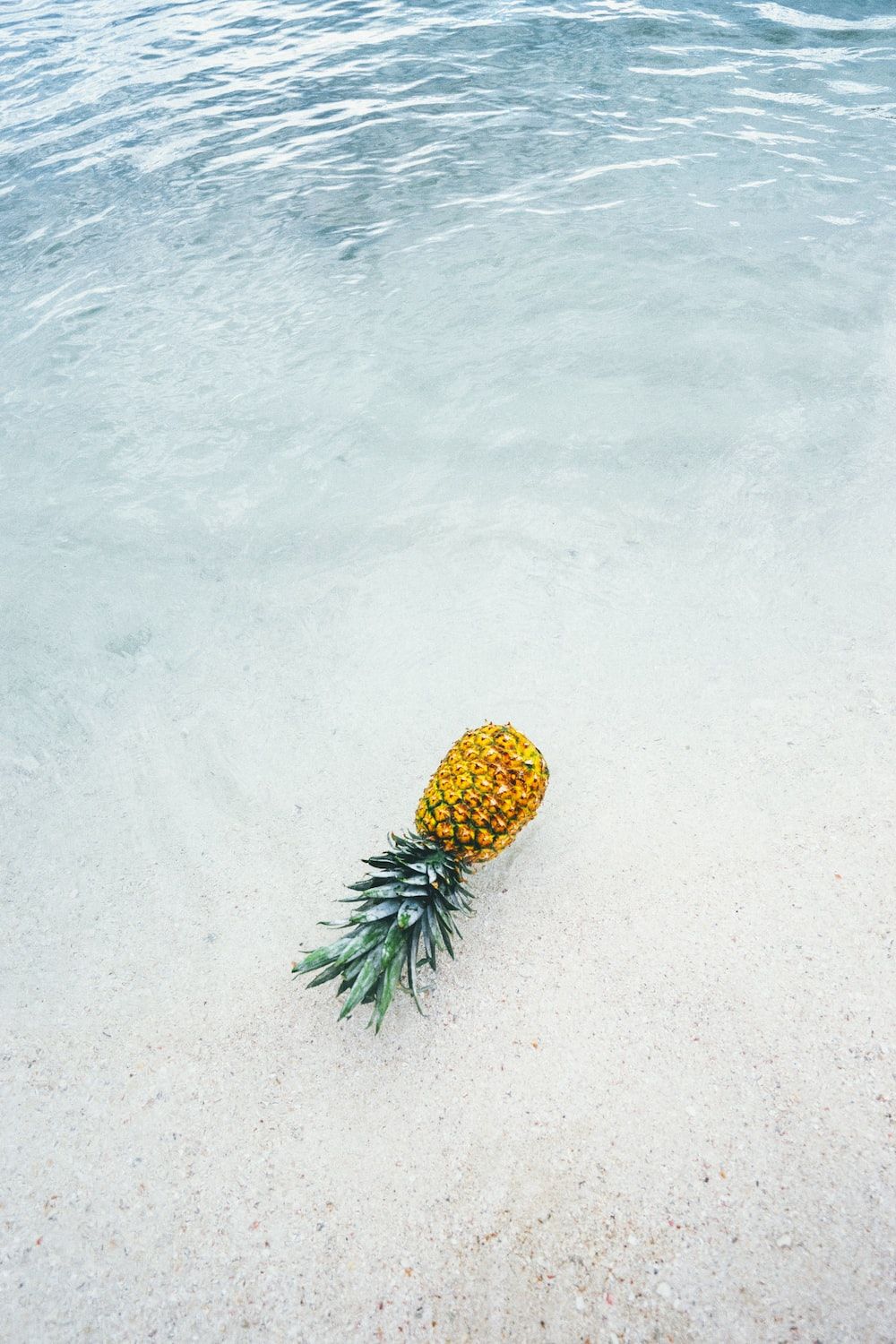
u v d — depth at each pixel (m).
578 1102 3.26
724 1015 3.43
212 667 5.36
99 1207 3.20
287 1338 2.82
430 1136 3.24
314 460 6.84
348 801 4.45
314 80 13.57
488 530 5.97
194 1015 3.73
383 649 5.26
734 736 4.42
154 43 16.50
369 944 3.38
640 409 6.82
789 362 7.11
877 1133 3.05
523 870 4.02
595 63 12.72
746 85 11.71
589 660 4.95
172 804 4.61
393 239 9.41
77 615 5.88
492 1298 2.84
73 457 7.24
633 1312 2.76
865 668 4.64
